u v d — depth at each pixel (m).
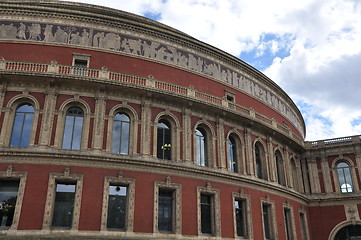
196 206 32.66
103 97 31.88
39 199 27.42
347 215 46.47
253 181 37.97
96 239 27.17
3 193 27.78
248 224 36.12
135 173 30.62
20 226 26.47
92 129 30.81
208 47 41.31
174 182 32.12
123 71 35.00
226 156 37.16
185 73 38.53
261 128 41.81
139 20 37.34
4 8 34.09
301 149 50.28
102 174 29.48
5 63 30.66
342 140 50.06
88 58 34.22
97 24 35.78
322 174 49.66
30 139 29.27
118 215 29.47
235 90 42.75
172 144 34.19
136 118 32.59
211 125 37.12
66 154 28.70
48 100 30.48
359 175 47.66
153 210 30.30
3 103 29.95
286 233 41.06
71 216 28.17
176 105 35.16
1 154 27.94
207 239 32.22
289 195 43.84
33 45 33.34
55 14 34.81
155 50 37.50
